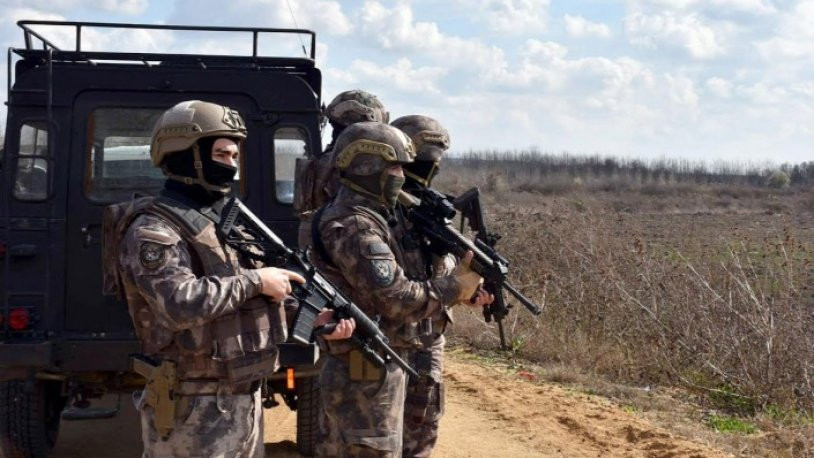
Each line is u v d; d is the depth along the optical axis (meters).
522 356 10.30
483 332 10.91
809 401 7.86
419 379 4.70
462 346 10.92
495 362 10.10
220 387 3.44
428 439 4.96
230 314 3.43
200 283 3.30
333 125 6.17
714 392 8.30
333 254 4.07
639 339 9.40
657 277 9.52
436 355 5.03
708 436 7.06
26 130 6.05
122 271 3.39
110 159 6.11
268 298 3.55
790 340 8.10
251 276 3.41
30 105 6.03
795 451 6.75
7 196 5.99
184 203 3.45
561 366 9.39
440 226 4.46
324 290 3.74
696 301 8.95
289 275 3.53
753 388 8.01
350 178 4.19
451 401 8.25
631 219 13.20
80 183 6.05
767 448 6.78
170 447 3.41
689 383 8.54
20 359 5.72
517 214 13.57
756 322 8.27
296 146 6.25
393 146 4.17
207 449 3.41
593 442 6.96
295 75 6.23
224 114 3.51
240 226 3.58
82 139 6.07
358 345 3.94
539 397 8.34
